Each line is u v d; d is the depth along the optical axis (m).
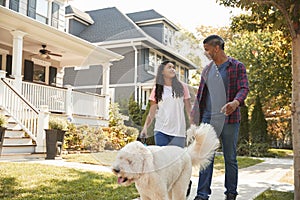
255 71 15.74
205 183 3.18
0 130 6.62
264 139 12.82
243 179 5.80
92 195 3.82
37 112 7.84
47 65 13.13
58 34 10.34
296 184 3.84
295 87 3.90
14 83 8.81
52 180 4.64
